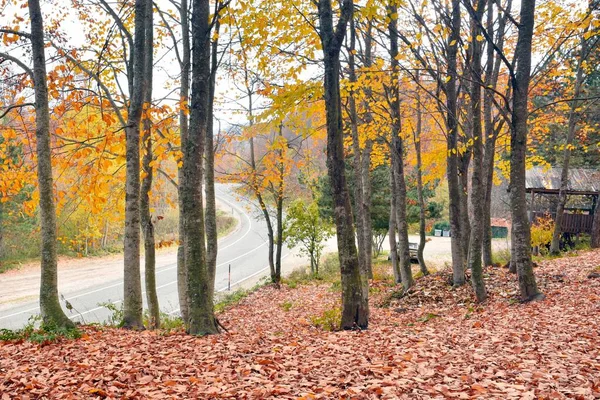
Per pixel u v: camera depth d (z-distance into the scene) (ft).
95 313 58.70
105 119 29.99
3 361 21.21
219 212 187.11
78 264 101.71
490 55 41.55
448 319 33.42
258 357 21.18
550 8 37.58
